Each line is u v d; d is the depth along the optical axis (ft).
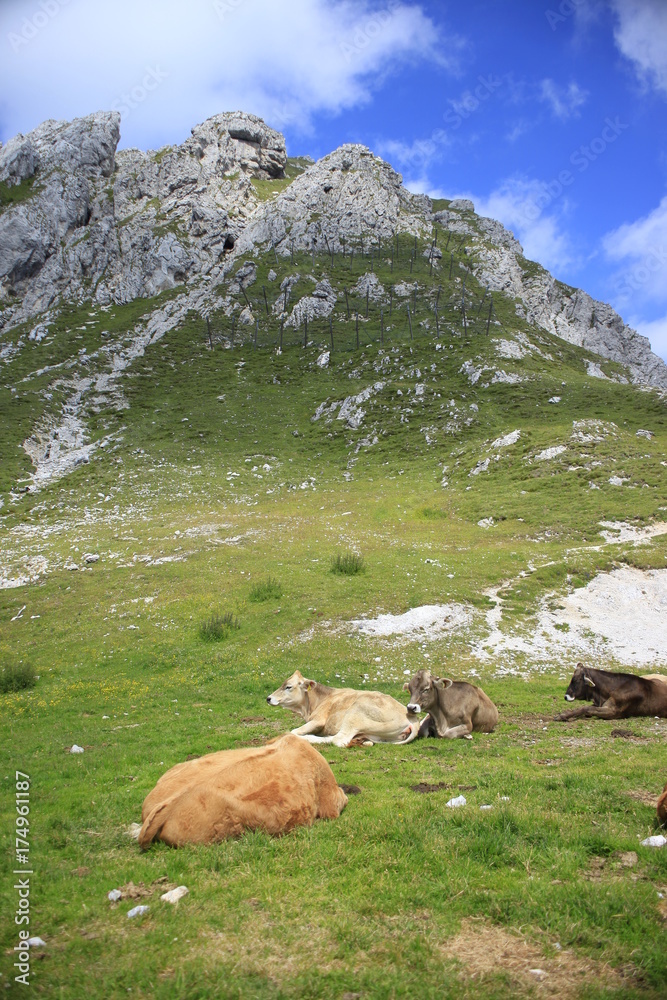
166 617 92.84
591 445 182.91
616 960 15.10
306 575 103.19
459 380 295.07
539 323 476.95
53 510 181.78
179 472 217.77
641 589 96.99
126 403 305.73
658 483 147.43
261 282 475.31
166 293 475.72
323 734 43.11
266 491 196.65
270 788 22.72
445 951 15.72
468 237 607.78
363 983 14.52
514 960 15.29
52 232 511.81
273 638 81.87
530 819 22.84
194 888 18.98
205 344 394.11
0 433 252.62
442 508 157.69
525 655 77.15
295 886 18.80
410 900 17.90
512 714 53.88
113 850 23.06
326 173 606.55
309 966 15.19
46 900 19.21
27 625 98.07
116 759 39.86
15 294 483.10
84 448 252.83
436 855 20.38
